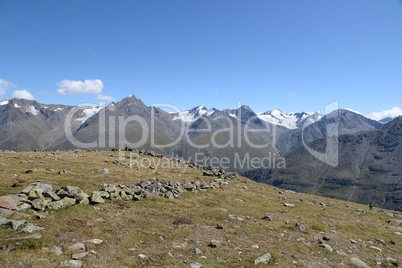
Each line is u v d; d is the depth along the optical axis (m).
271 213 25.88
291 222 23.08
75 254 11.36
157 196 24.66
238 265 12.87
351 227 24.22
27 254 10.73
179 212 21.00
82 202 18.78
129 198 22.30
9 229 12.76
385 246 20.14
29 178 25.19
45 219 15.05
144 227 16.70
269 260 13.88
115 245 13.28
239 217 22.22
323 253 16.25
